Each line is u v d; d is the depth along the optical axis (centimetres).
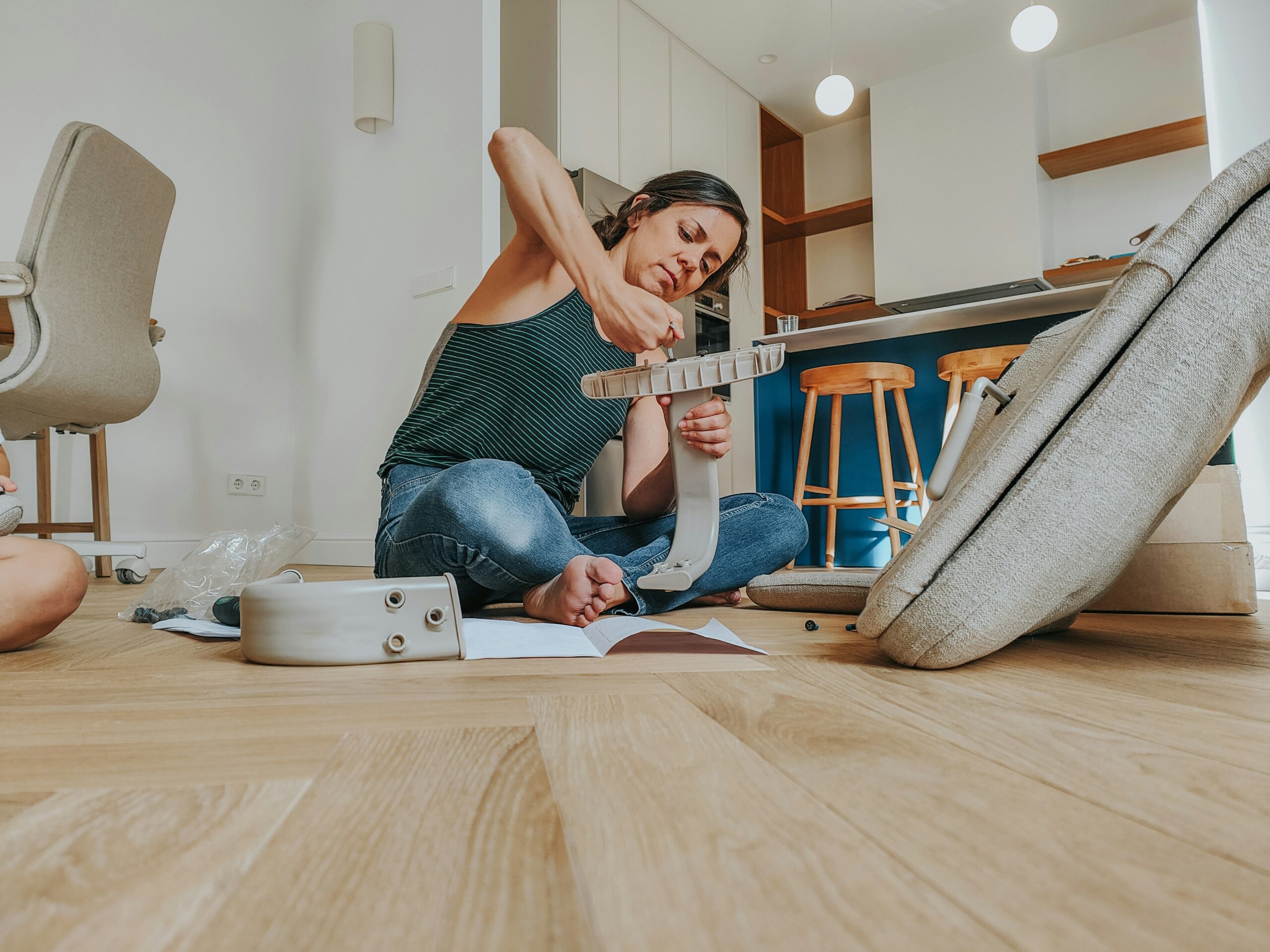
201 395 331
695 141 436
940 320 307
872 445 351
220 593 134
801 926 25
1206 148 432
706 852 31
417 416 131
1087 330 71
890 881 28
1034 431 70
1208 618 133
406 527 111
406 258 299
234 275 342
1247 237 65
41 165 300
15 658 88
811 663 81
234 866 30
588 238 122
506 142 124
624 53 390
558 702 62
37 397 182
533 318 132
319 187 349
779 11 412
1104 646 94
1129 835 33
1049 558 70
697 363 108
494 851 31
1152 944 24
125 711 59
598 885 28
